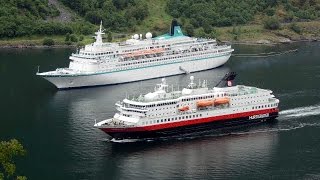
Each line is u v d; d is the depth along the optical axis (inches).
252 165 7298.2
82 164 7327.8
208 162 7396.7
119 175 7012.8
